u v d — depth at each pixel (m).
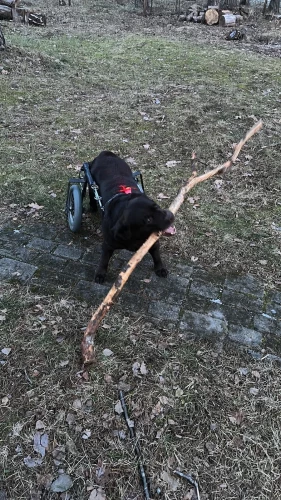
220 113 4.16
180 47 6.49
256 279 2.22
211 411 1.60
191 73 5.28
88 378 1.68
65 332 1.85
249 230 2.60
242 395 1.66
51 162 3.18
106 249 2.00
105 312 1.64
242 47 6.79
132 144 3.54
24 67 4.93
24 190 2.81
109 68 5.37
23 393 1.61
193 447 1.49
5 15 7.12
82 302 2.01
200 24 8.42
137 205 1.67
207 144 3.60
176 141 3.62
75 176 3.02
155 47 6.41
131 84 4.85
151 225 1.65
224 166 2.15
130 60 5.71
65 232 2.47
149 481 1.40
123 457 1.45
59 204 2.71
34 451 1.45
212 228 2.59
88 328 1.66
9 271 2.15
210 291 2.12
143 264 2.25
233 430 1.55
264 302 2.09
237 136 3.76
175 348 1.82
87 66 5.37
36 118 3.87
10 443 1.46
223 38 7.38
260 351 1.84
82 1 10.01
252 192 3.00
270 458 1.48
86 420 1.54
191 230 2.55
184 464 1.45
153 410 1.59
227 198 2.91
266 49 6.73
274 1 9.17
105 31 7.39
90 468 1.42
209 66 5.58
